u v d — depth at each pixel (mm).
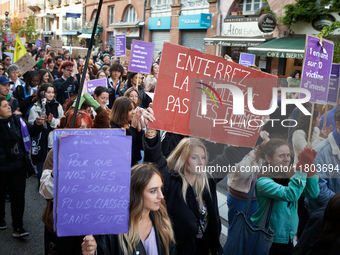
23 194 4320
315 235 2080
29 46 22641
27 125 4438
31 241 4316
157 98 2740
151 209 2207
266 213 2867
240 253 2791
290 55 12141
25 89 7207
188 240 2582
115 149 2025
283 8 13227
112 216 2029
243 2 16453
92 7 31906
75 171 1982
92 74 9945
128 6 26141
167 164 2773
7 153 4094
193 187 2674
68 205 1979
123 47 10414
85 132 2105
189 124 2777
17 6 60375
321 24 12391
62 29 39844
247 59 9500
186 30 20203
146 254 2197
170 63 2723
